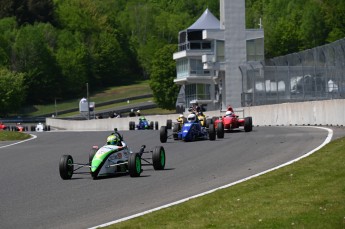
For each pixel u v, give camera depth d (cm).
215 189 2420
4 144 5988
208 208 2070
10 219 2127
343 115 5212
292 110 6512
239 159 3388
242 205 2070
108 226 1897
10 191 2753
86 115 18612
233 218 1892
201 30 15625
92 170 2941
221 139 4841
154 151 3152
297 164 2870
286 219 1830
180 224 1867
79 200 2420
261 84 8062
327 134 4372
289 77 7138
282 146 3853
